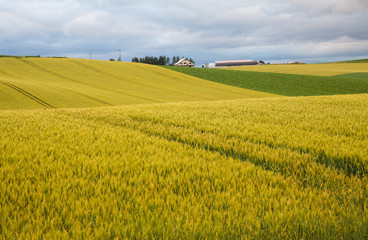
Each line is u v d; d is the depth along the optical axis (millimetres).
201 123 9750
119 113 13242
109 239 2449
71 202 3137
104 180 3889
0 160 4816
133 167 4562
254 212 2893
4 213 2852
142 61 196125
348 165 4836
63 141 6566
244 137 7062
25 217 2760
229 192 3426
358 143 5887
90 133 7750
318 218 2799
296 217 2801
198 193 3570
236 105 16562
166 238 2363
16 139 6531
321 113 12117
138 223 2695
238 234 2516
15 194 3334
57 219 2775
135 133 8016
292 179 4066
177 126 9648
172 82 65625
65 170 4398
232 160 5059
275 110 13703
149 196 3318
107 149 5793
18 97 31859
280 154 5391
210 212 2934
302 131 7781
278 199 3324
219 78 75938
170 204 3141
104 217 2793
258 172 4301
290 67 138000
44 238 2387
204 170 4457
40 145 6094
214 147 6312
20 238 2350
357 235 2475
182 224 2682
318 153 5508
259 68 137875
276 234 2533
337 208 3027
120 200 3250
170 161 4938
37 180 3869
